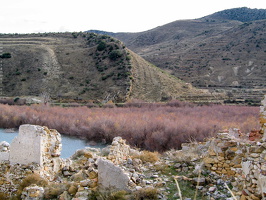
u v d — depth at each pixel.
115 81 84.69
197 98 77.69
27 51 103.88
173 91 82.56
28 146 13.17
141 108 61.91
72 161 16.39
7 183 12.83
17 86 85.62
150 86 84.19
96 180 11.55
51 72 92.44
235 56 129.62
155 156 15.35
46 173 13.32
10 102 72.19
